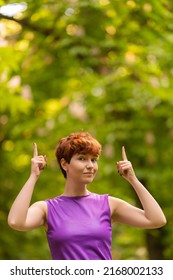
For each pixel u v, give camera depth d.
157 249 14.49
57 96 14.53
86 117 14.77
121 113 14.24
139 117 13.84
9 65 11.55
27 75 14.07
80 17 11.77
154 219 4.58
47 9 11.79
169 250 14.19
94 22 11.88
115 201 4.74
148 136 13.95
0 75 11.62
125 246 16.11
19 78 13.59
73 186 4.66
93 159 4.62
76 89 14.30
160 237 14.43
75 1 11.73
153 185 14.07
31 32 12.93
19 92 12.66
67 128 13.94
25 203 4.42
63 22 12.28
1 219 14.11
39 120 14.05
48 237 4.54
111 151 14.13
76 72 13.77
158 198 14.15
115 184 14.39
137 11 11.67
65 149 4.61
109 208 4.65
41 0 11.42
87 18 11.80
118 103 13.68
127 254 16.11
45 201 4.65
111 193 14.07
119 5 11.41
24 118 14.34
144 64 13.09
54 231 4.50
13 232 14.05
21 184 14.43
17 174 14.55
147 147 13.87
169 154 14.05
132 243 15.79
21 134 14.45
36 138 14.20
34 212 4.53
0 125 14.41
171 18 11.83
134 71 13.30
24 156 14.48
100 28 12.08
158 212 4.59
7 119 14.30
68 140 4.64
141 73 13.23
